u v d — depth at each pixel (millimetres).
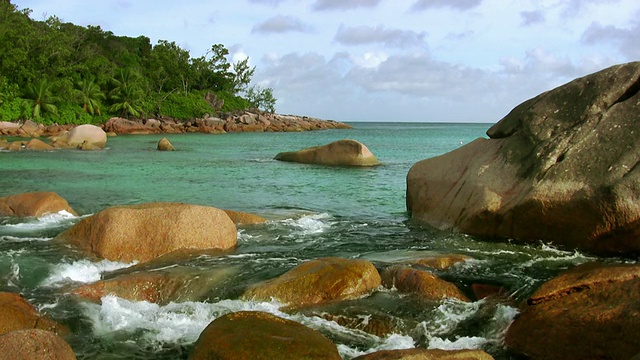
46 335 5426
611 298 6316
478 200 11305
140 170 27047
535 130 11367
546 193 10133
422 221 13219
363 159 31484
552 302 6758
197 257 10070
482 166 11977
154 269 9148
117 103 78562
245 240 11711
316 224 13680
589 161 10125
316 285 7902
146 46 110688
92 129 43500
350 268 8180
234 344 5570
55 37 70688
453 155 13453
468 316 7508
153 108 88000
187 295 8305
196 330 7250
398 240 11930
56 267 9359
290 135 82188
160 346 6859
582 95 11172
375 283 8242
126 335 7113
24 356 5094
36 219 13227
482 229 11336
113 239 9938
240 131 89875
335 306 7676
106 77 81000
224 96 108625
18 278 8938
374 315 7438
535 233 10648
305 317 7426
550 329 6387
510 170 11359
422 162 14242
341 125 128250
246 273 9141
